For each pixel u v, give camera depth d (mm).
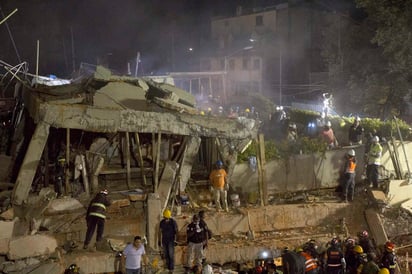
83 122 14531
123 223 14023
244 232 15008
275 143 17781
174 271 13117
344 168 17047
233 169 16172
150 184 16266
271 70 46938
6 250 12375
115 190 15750
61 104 14430
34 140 14133
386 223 15875
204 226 13164
